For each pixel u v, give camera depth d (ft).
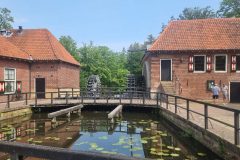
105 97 77.25
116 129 47.55
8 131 45.14
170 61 81.30
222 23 87.76
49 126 50.93
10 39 94.68
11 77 77.61
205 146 32.07
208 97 79.87
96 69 145.07
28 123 54.03
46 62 87.81
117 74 158.30
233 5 126.93
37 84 88.22
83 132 44.96
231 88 79.82
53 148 7.02
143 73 111.86
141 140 37.35
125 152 31.30
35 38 94.99
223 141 26.96
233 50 78.74
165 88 78.33
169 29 87.10
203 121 38.75
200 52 80.12
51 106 68.44
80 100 74.64
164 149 32.94
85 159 6.59
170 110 53.88
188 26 87.66
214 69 79.87
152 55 81.46
